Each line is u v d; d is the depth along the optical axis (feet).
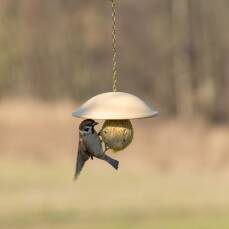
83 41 190.08
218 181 104.58
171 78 195.62
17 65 174.19
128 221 73.87
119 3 193.67
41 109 144.05
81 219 73.77
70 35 187.62
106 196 87.20
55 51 184.24
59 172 108.58
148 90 194.80
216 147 136.15
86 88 188.85
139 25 195.11
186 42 196.54
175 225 71.31
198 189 94.48
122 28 194.08
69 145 131.95
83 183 98.37
